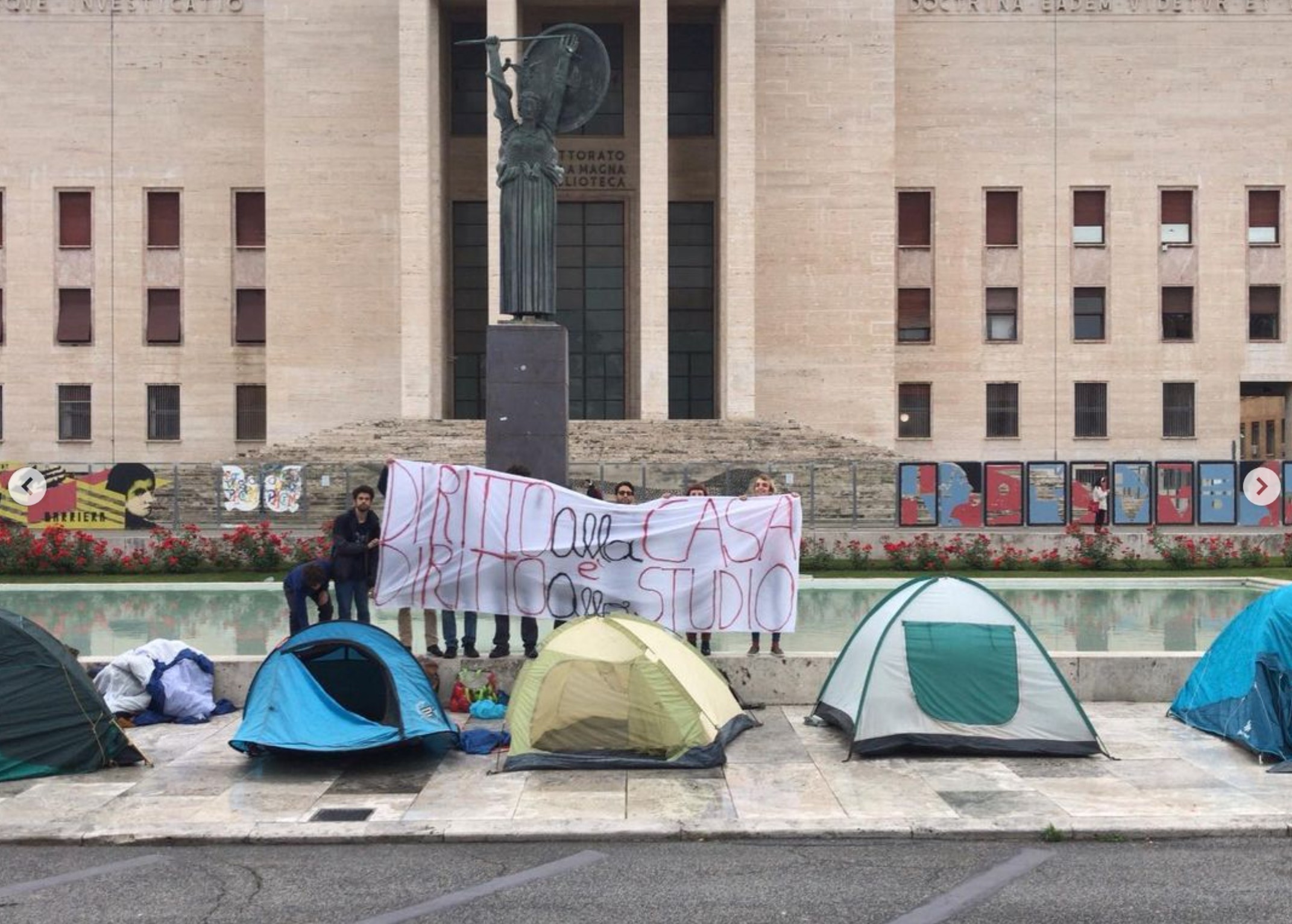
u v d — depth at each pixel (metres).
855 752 11.39
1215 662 12.54
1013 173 44.78
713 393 44.19
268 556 25.84
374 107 42.00
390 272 42.03
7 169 44.50
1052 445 45.00
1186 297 45.28
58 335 44.78
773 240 41.94
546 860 8.62
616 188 43.72
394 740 10.98
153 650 13.34
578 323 44.03
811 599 22.36
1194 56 44.72
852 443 38.78
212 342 44.78
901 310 45.09
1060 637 17.55
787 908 7.57
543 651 11.52
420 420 39.06
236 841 9.05
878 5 41.81
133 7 44.34
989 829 9.14
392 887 8.02
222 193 44.59
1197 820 9.31
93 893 7.92
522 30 42.72
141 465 31.12
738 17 39.53
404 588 13.85
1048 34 44.69
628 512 13.82
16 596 22.72
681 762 10.89
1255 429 65.12
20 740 10.73
